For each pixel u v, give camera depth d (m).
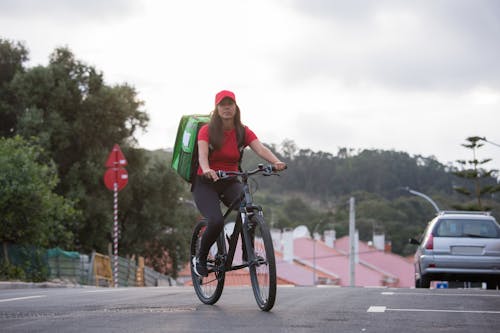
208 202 8.18
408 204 117.88
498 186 69.19
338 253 80.19
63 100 42.81
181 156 8.35
